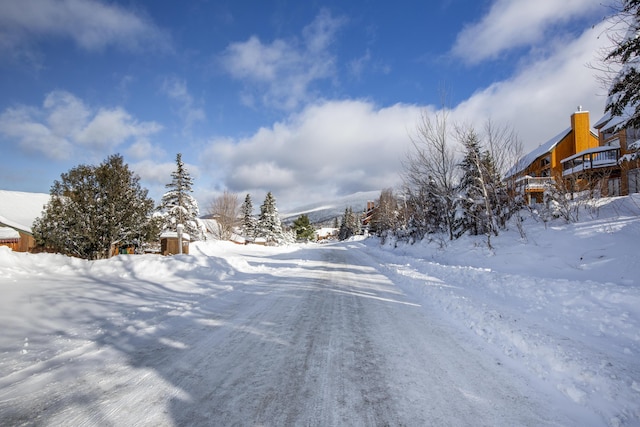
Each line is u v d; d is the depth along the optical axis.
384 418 2.69
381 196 43.19
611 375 3.24
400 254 24.05
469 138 18.33
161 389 3.12
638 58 7.94
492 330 4.93
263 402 2.91
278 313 6.13
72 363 3.71
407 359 3.95
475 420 2.68
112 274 10.09
